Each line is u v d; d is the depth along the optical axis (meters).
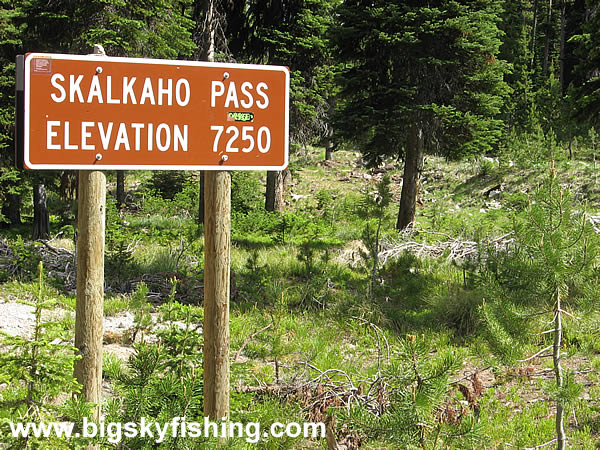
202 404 4.27
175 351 4.77
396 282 12.21
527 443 5.47
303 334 8.81
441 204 27.58
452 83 18.55
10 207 19.89
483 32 17.38
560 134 31.56
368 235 11.83
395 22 17.16
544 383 4.70
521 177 28.55
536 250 4.61
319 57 21.42
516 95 39.09
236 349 7.55
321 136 23.20
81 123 3.73
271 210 22.39
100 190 3.83
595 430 5.80
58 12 15.86
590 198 23.58
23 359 3.45
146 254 13.48
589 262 4.52
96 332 3.86
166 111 3.88
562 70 41.91
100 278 3.87
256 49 21.78
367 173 36.19
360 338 9.08
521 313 4.76
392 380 3.89
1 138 16.03
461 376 7.16
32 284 10.38
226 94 3.99
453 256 13.50
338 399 5.61
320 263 13.59
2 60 16.28
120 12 15.16
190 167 3.93
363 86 17.86
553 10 51.50
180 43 16.44
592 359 7.21
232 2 20.66
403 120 17.30
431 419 3.99
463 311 9.57
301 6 21.27
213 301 4.04
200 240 15.40
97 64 3.74
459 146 18.84
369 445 4.73
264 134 4.07
